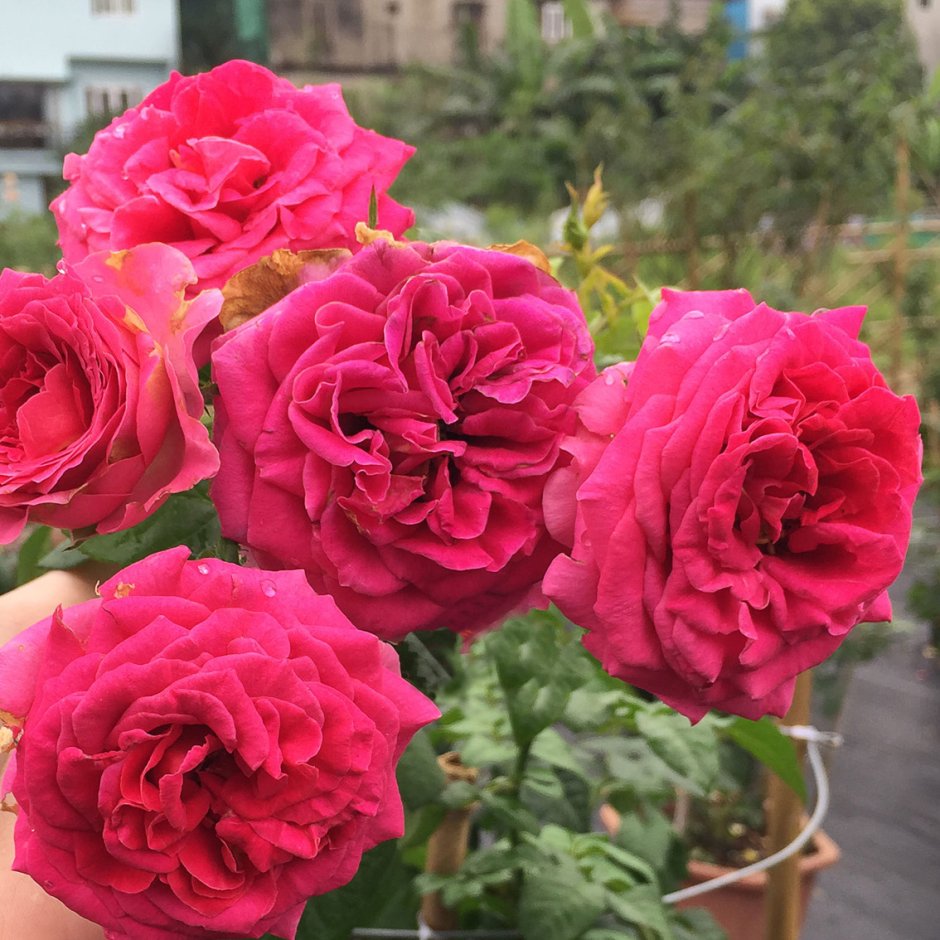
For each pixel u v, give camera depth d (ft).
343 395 0.82
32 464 0.83
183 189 1.06
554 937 1.41
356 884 1.11
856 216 6.02
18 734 0.71
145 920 0.71
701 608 0.81
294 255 0.89
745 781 2.69
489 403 0.86
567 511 0.84
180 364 0.84
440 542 0.84
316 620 0.77
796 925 2.28
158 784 0.70
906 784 3.68
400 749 0.80
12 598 1.03
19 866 0.70
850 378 0.88
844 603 0.85
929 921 2.99
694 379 0.82
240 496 0.84
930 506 5.52
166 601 0.74
